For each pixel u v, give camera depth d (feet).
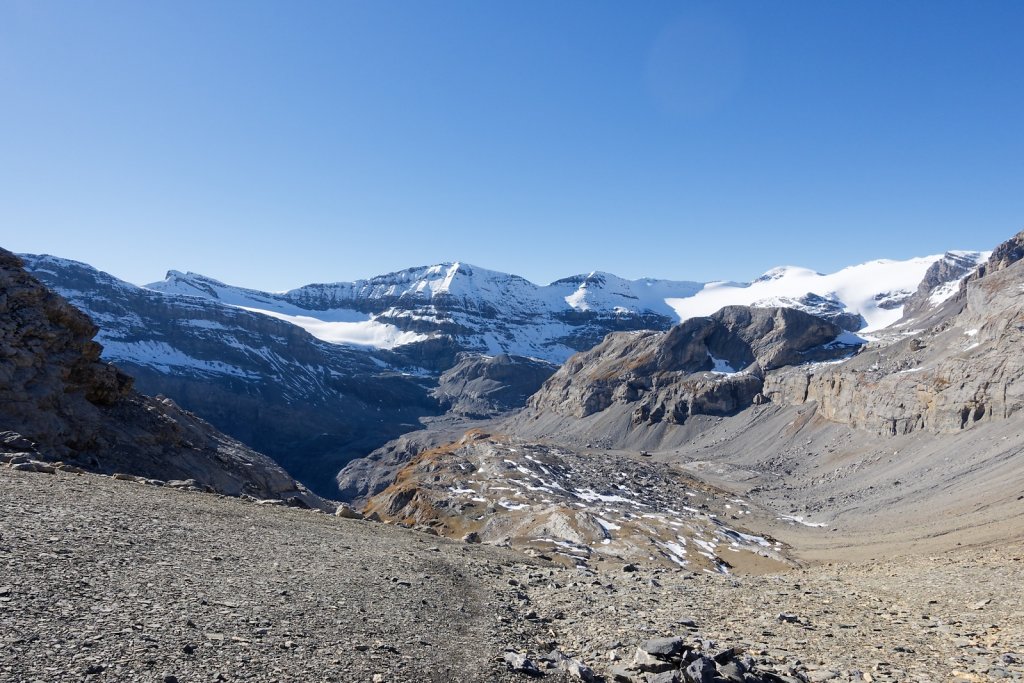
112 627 41.45
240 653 41.04
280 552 77.61
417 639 53.26
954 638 71.15
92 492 84.99
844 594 106.42
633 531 366.43
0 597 42.47
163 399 226.79
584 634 66.64
